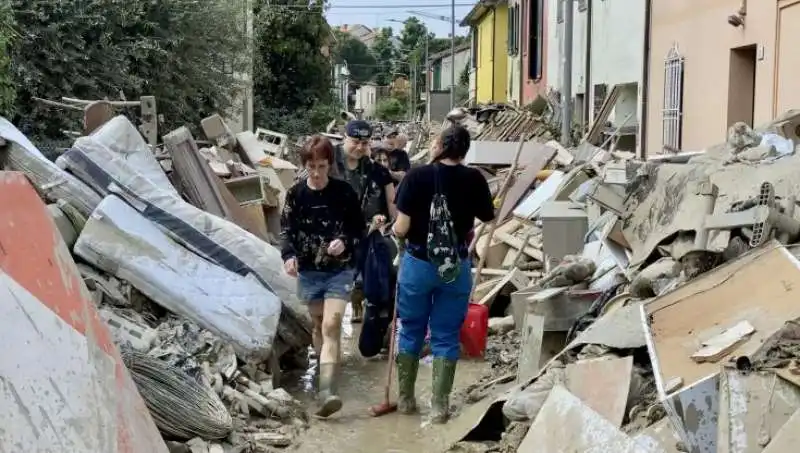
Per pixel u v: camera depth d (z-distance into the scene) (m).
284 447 5.39
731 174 6.05
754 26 11.67
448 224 5.79
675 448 3.88
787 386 3.62
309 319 6.95
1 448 2.65
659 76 15.99
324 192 6.24
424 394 6.57
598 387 4.73
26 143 6.75
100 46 15.33
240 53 20.36
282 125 32.66
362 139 7.41
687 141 14.45
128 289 6.17
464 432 5.38
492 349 7.59
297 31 33.78
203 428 4.99
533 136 22.81
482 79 48.81
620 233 6.93
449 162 5.89
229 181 10.16
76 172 6.61
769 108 11.16
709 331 4.25
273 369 6.53
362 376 7.12
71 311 3.40
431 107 54.41
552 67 27.59
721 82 12.95
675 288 4.84
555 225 8.80
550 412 4.41
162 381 5.02
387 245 6.95
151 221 6.48
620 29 18.66
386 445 5.46
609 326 5.23
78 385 3.15
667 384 3.94
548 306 6.13
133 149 7.12
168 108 17.80
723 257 5.38
